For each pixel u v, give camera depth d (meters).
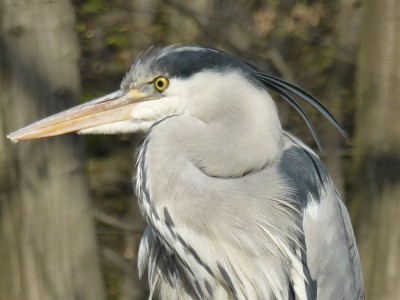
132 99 7.86
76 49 10.80
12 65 10.48
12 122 10.52
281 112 15.24
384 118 11.39
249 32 14.88
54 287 10.90
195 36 15.27
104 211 17.17
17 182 10.65
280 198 7.46
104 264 16.97
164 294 8.09
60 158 10.77
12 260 10.84
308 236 7.82
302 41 15.75
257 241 7.35
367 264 11.64
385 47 11.30
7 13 10.43
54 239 10.84
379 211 11.53
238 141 7.34
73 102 10.79
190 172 7.27
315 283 7.95
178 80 7.62
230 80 7.43
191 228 7.26
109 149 17.30
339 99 15.65
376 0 11.36
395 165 11.41
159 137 7.35
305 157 7.94
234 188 7.32
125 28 15.61
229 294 7.58
